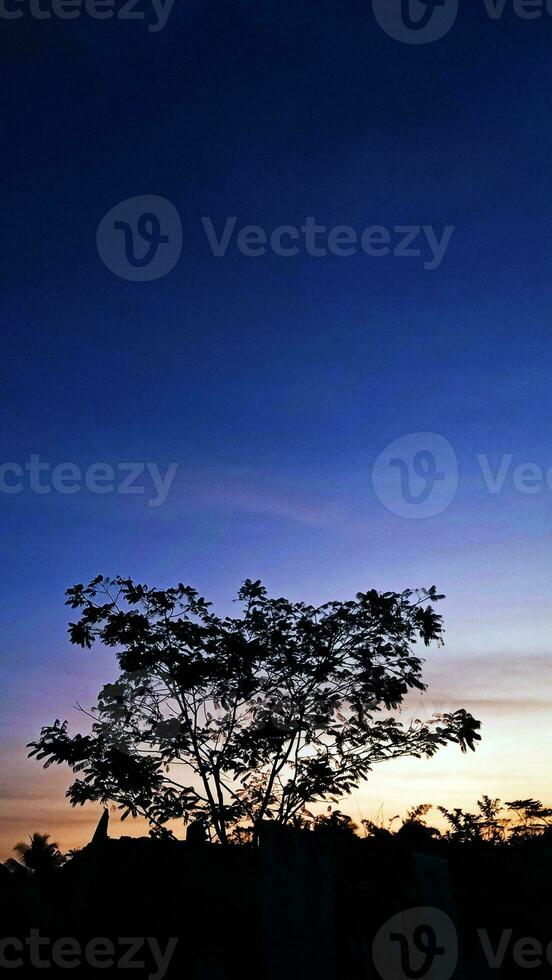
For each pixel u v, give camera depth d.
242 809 14.21
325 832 9.27
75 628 15.20
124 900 8.08
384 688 14.95
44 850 10.51
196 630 15.17
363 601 15.67
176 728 14.84
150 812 14.08
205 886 8.12
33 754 14.34
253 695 15.45
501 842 9.27
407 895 7.52
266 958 6.58
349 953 7.22
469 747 14.85
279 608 15.85
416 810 10.81
